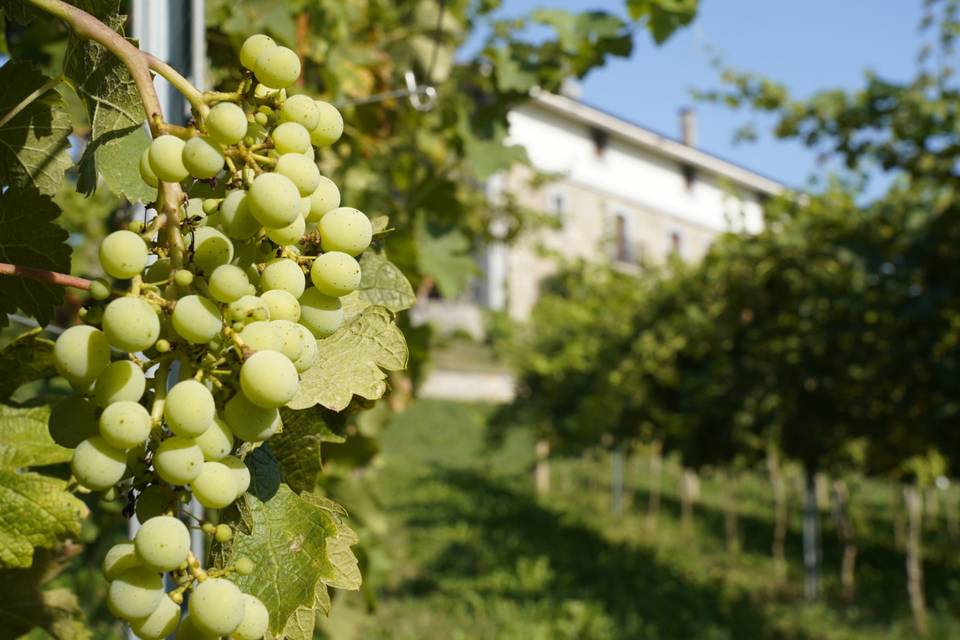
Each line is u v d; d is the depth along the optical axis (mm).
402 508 14727
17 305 1027
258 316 796
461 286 3361
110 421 728
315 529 913
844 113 7105
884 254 7656
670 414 12664
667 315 11094
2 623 1260
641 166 29984
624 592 10406
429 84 3291
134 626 758
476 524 13984
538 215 10789
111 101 888
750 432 11422
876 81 6988
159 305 773
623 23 3205
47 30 2178
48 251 1017
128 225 801
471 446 22453
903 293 7254
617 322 14016
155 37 1583
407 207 3287
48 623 1277
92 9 904
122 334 726
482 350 29344
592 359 14375
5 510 939
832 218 8367
